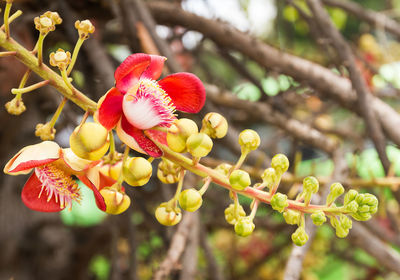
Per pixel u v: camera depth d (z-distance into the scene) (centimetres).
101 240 189
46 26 75
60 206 81
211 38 165
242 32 164
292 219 77
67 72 77
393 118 155
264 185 78
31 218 179
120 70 76
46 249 178
